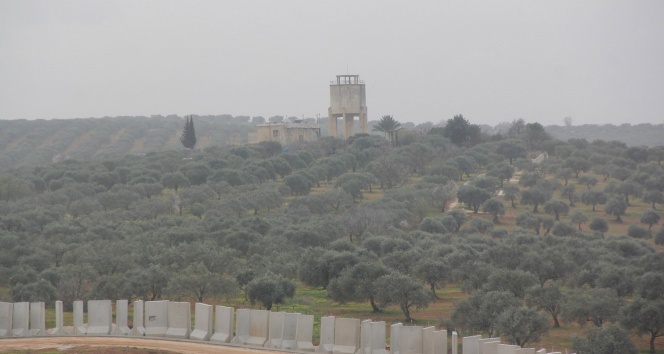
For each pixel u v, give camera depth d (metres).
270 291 134.25
